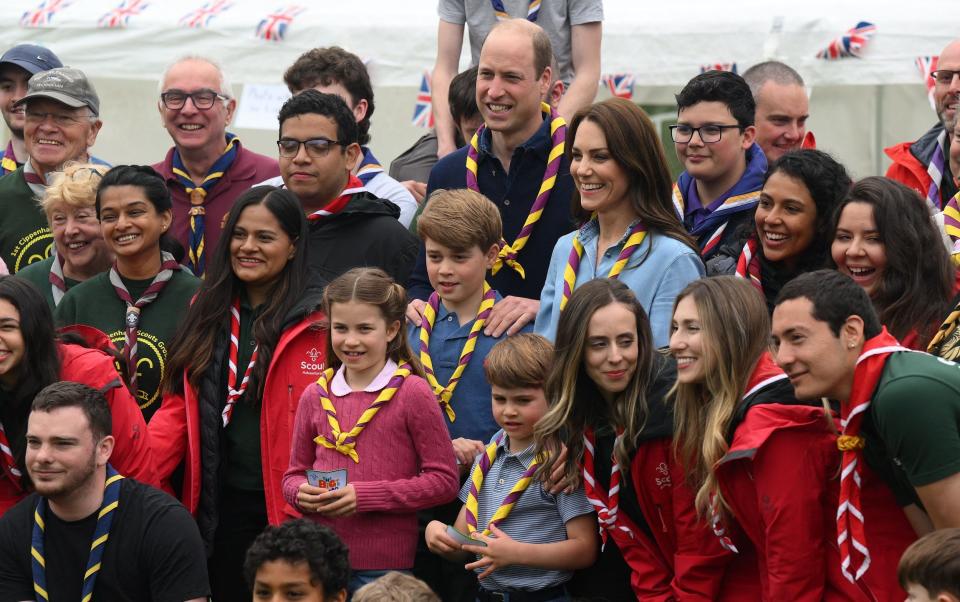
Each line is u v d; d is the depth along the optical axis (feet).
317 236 37.81
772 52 51.11
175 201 42.60
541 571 30.86
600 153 33.47
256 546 29.09
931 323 28.96
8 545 32.07
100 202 36.63
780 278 32.63
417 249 38.37
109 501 31.73
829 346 25.63
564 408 29.81
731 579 28.73
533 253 37.22
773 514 26.66
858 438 25.73
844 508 25.84
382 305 32.30
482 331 34.99
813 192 31.73
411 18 54.39
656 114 54.75
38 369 33.14
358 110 44.14
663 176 33.83
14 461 33.45
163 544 31.50
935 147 39.34
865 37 50.26
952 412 24.63
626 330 29.37
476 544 30.53
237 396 34.50
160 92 42.83
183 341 35.04
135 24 55.93
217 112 42.57
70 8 56.85
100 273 38.04
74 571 31.58
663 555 29.91
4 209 42.83
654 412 29.30
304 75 44.11
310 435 32.76
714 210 36.24
